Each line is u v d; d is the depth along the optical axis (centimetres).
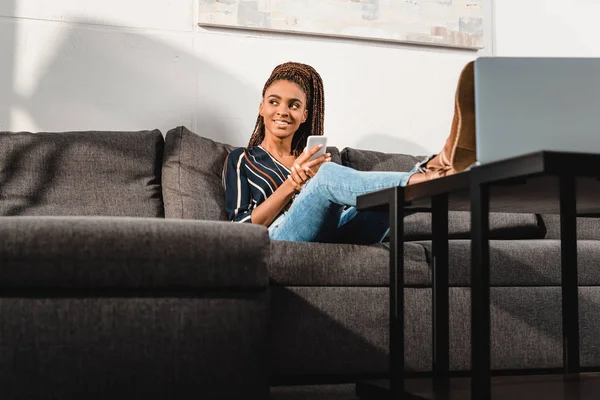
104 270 150
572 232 189
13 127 270
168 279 152
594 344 216
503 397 148
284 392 199
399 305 164
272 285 190
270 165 250
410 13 318
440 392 157
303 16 303
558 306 213
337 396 190
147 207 242
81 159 242
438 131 321
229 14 293
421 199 161
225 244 155
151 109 285
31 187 233
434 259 174
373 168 275
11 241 147
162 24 288
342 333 193
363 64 312
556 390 158
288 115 266
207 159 254
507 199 152
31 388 146
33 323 147
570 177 122
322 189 193
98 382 148
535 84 135
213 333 154
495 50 331
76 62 278
